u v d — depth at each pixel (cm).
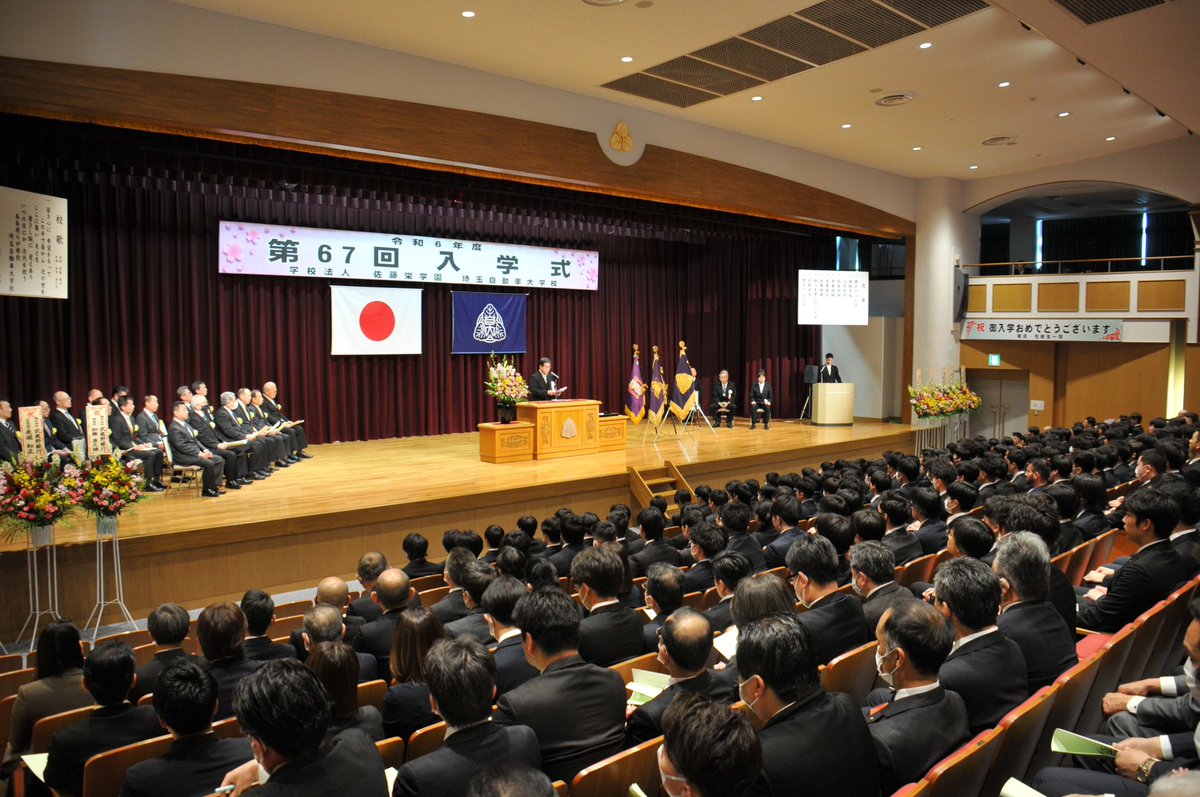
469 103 1021
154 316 1166
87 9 770
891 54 980
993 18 877
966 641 282
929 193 1727
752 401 1623
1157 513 400
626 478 1097
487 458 1166
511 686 330
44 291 780
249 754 251
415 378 1452
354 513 848
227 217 1222
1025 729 250
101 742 297
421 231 1402
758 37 926
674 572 388
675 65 1014
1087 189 1720
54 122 817
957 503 572
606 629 371
